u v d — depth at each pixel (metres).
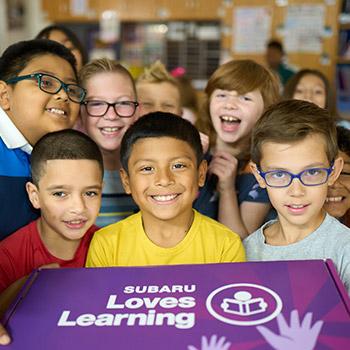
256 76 1.76
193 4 5.22
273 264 0.83
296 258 1.13
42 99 1.26
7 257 1.17
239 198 1.58
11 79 1.27
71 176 1.15
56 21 5.49
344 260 1.05
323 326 0.67
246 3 5.11
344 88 4.62
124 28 5.46
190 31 5.35
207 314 0.70
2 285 1.13
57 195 1.16
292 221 1.11
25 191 1.27
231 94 1.77
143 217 1.17
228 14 5.20
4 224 1.24
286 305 0.71
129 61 5.51
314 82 2.86
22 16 5.21
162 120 1.15
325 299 0.73
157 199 1.11
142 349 0.63
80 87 1.41
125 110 1.59
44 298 0.76
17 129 1.29
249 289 0.76
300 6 4.94
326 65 4.91
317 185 1.07
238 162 1.69
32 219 1.29
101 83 1.56
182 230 1.16
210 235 1.17
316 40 4.92
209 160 1.59
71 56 1.39
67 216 1.16
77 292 0.77
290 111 1.11
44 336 0.67
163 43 5.43
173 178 1.10
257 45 5.18
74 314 0.71
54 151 1.15
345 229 1.11
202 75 5.41
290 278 0.79
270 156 1.09
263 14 5.08
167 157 1.10
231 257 1.14
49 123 1.29
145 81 2.03
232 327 0.67
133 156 1.13
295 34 5.01
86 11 5.41
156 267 0.84
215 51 5.34
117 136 1.59
